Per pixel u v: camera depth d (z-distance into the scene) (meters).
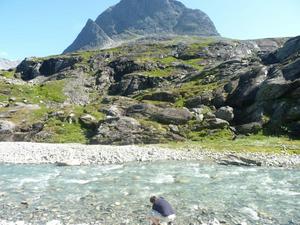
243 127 63.34
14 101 111.75
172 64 160.12
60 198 24.17
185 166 38.81
